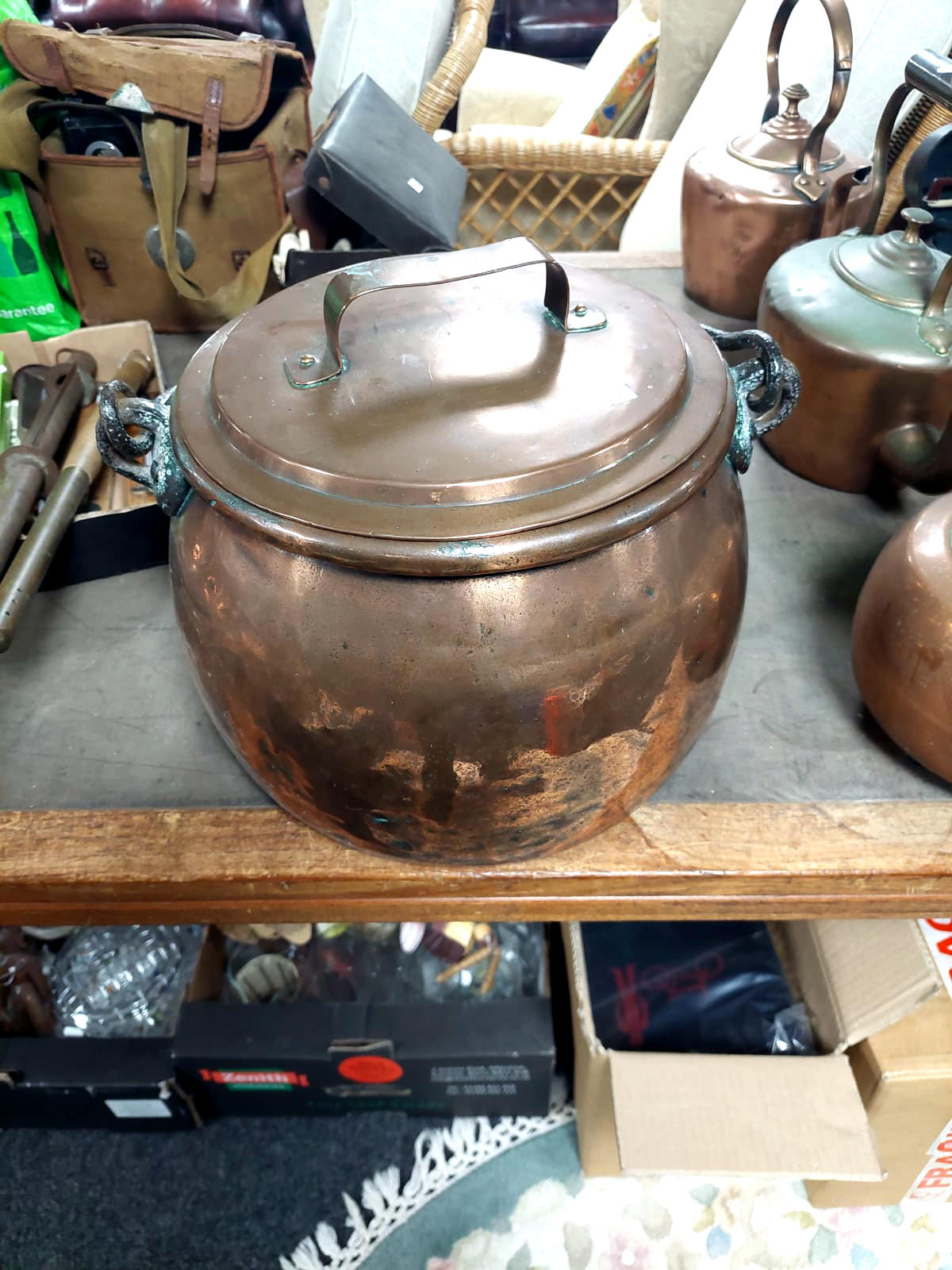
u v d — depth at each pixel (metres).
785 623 0.72
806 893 0.58
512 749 0.43
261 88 1.02
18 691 0.70
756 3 1.23
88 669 0.71
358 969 0.90
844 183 0.90
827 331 0.72
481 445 0.41
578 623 0.41
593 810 0.50
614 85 1.51
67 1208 0.85
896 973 0.68
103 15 1.40
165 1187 0.86
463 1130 0.89
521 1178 0.86
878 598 0.56
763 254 0.95
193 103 1.02
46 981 0.89
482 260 0.42
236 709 0.47
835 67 0.80
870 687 0.58
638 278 1.11
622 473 0.41
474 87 1.79
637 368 0.45
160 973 0.93
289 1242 0.83
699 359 0.48
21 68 1.00
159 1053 0.81
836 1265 0.80
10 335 1.00
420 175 0.99
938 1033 0.68
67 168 1.03
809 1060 0.69
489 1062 0.79
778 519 0.81
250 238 1.11
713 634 0.47
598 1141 0.80
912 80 0.70
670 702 0.46
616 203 1.46
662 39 1.38
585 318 0.48
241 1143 0.88
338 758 0.45
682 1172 0.64
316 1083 0.83
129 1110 0.84
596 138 1.34
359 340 0.47
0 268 1.08
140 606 0.77
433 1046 0.79
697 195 0.96
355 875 0.57
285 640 0.42
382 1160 0.87
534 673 0.41
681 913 0.60
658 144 1.33
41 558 0.71
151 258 1.10
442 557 0.38
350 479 0.39
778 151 0.92
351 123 0.94
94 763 0.64
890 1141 0.73
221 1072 0.81
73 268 1.12
